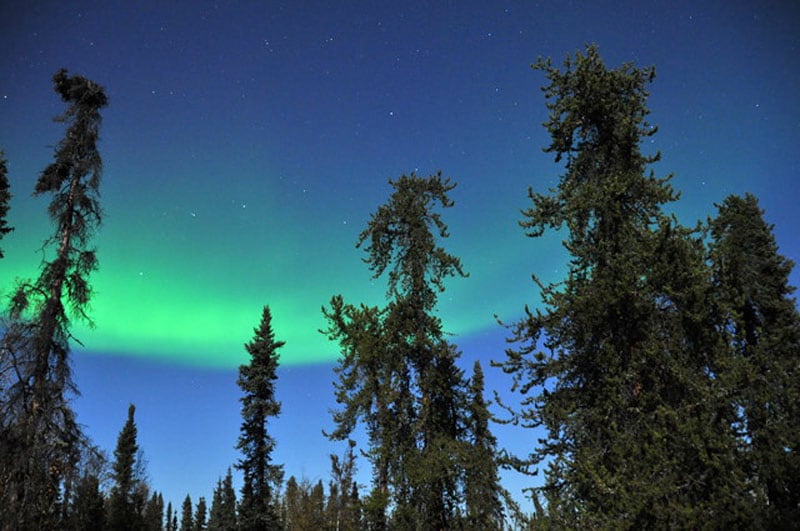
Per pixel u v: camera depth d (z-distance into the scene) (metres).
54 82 18.78
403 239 23.23
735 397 10.82
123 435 50.53
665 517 10.27
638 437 11.93
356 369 22.08
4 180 23.88
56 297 16.70
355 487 34.62
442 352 21.30
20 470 14.91
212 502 73.12
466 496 18.98
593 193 14.62
